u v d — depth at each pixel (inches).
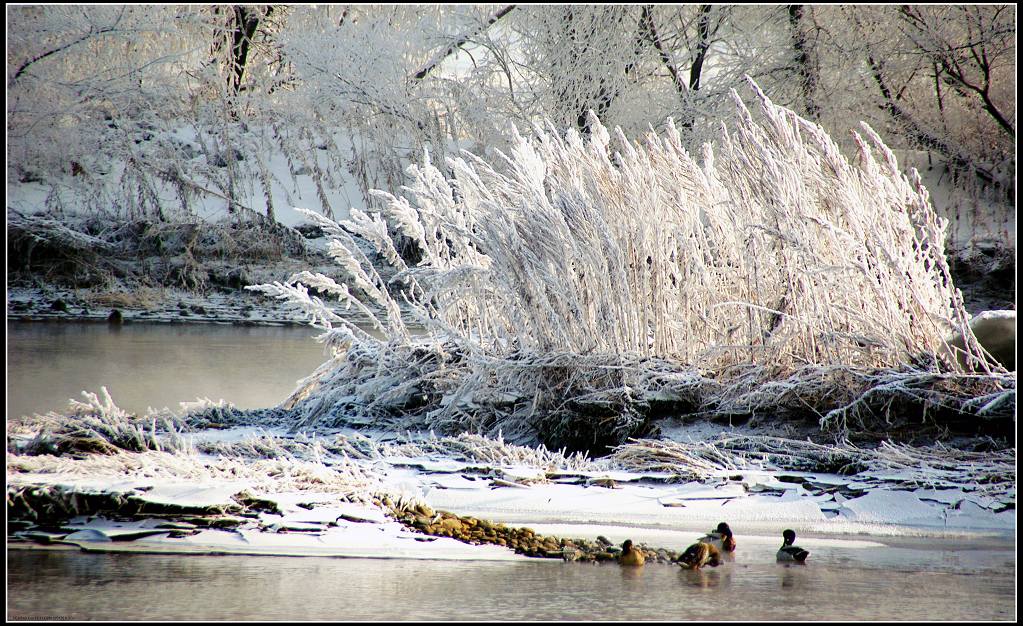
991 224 3624.5
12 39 3794.3
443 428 1360.7
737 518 909.8
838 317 1294.3
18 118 3838.6
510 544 767.1
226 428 1402.6
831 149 1279.5
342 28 4227.4
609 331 1330.0
